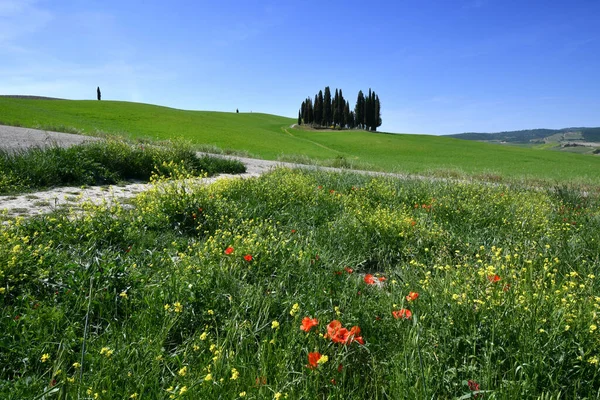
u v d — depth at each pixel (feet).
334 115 393.50
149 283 12.23
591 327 8.14
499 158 197.88
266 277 13.16
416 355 8.23
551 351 8.26
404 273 14.29
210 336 9.65
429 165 137.39
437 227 19.80
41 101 251.19
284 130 324.80
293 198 27.32
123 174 39.81
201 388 7.41
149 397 7.26
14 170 30.40
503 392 7.06
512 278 11.46
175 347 9.52
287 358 8.36
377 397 7.57
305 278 13.07
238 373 7.54
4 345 8.57
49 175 31.76
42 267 12.28
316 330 9.08
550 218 25.48
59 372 7.62
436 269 13.67
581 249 17.28
